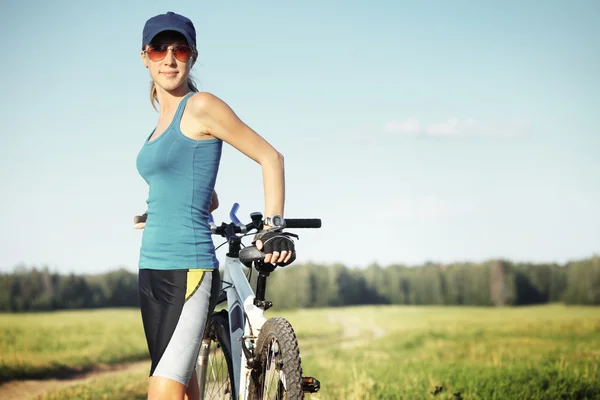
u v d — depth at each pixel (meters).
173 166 3.19
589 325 20.53
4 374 10.03
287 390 3.07
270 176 3.17
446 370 8.46
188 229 3.21
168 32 3.24
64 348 13.53
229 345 3.85
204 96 3.15
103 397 7.43
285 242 3.10
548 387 7.08
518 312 33.69
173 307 3.17
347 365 9.51
